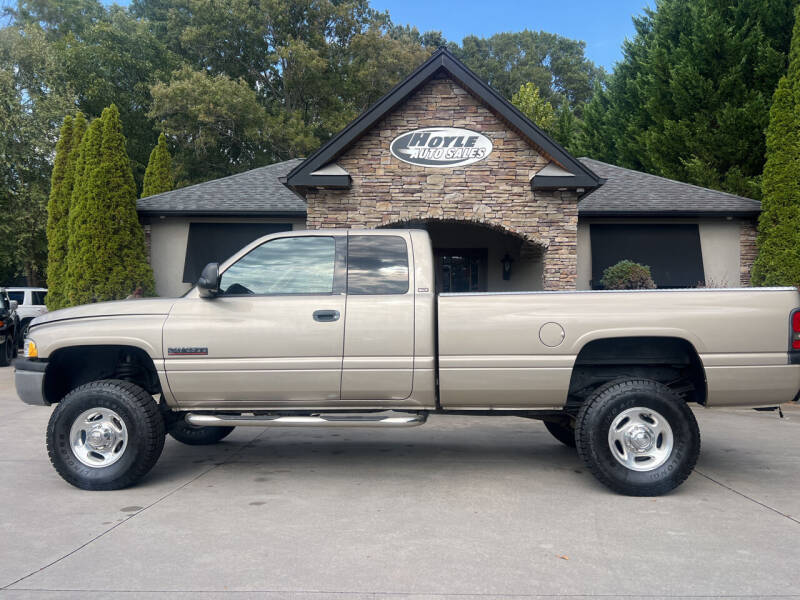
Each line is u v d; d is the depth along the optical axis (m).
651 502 4.77
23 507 4.66
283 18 35.34
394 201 11.79
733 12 19.50
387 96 11.38
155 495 4.97
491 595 3.18
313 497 4.91
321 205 11.78
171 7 39.09
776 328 4.94
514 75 54.81
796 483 5.29
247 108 30.98
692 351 5.09
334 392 5.16
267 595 3.18
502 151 11.75
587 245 13.80
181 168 31.84
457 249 16.09
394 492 5.04
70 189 15.90
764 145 18.14
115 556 3.70
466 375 5.05
